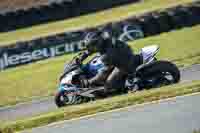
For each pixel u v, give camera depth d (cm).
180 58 4384
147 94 3669
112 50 3631
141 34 4903
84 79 3684
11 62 4706
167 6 5138
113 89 3706
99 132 3300
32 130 3512
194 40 4712
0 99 4084
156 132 3175
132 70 3684
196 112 3341
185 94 3603
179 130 3156
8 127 3600
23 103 3975
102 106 3628
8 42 5088
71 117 3566
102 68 3675
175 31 4919
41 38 4769
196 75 3928
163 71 3731
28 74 4497
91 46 3628
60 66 4578
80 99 3731
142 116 3403
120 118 3425
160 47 4666
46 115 3669
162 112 3409
